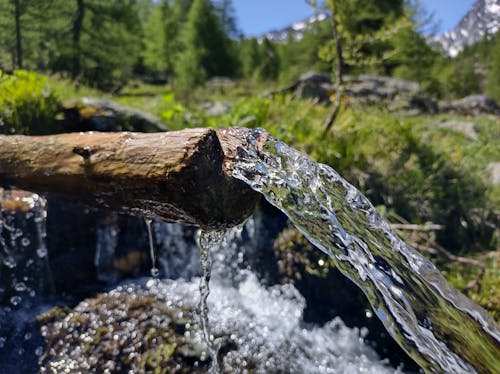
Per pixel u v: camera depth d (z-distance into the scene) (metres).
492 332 1.61
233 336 2.79
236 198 1.49
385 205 4.26
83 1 17.27
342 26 5.04
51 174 1.55
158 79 31.91
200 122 5.02
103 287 3.10
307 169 1.65
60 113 4.12
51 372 2.43
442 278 1.71
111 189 1.44
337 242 1.57
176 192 1.32
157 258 3.45
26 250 2.94
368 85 9.95
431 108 10.60
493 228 4.33
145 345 2.59
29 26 10.08
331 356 2.89
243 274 3.54
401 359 2.98
